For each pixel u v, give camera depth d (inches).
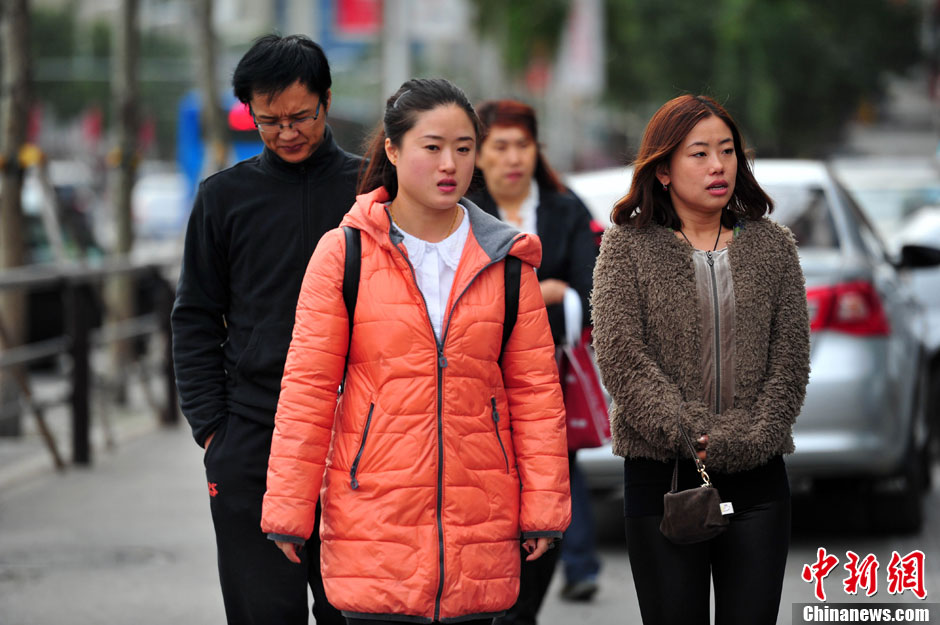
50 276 1065.5
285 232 466.3
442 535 396.8
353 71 5157.5
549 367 415.8
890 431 759.7
